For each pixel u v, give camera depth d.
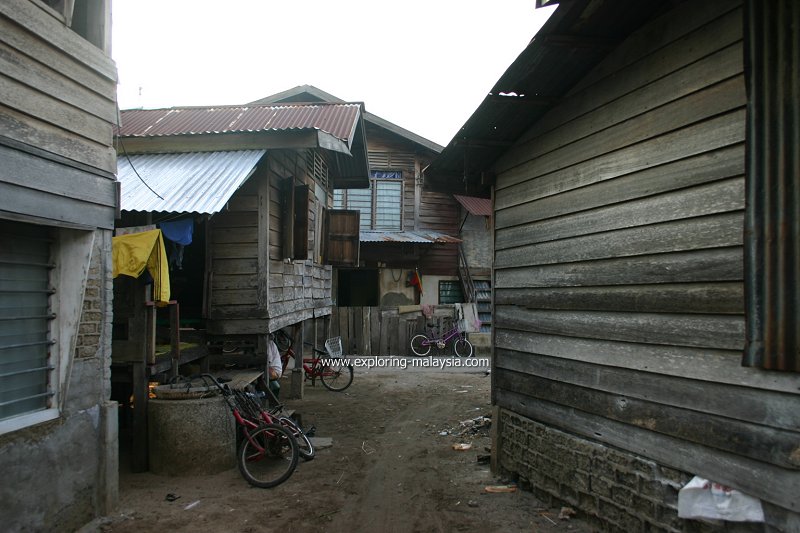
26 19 3.47
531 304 5.02
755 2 2.90
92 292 4.26
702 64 3.30
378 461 6.19
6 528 3.39
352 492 5.14
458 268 17.88
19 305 3.77
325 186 12.35
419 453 6.52
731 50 3.12
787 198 2.73
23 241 3.82
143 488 5.14
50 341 4.00
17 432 3.51
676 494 3.44
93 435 4.27
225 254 7.41
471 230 18.25
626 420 3.85
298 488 5.25
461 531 4.23
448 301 17.92
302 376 10.34
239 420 5.62
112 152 4.50
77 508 4.08
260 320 7.31
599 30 3.84
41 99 3.65
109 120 4.43
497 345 5.61
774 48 2.81
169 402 5.60
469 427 7.82
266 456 5.70
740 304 3.00
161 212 5.98
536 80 4.36
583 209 4.32
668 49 3.56
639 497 3.72
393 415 8.84
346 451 6.62
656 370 3.58
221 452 5.66
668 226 3.51
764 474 2.87
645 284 3.68
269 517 4.53
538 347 4.90
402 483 5.40
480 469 5.83
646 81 3.73
